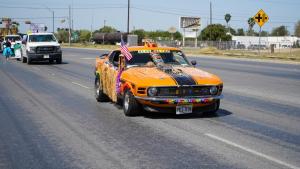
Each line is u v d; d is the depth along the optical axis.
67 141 8.47
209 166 6.73
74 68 27.56
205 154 7.41
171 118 10.69
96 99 13.97
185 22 84.44
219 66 30.00
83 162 7.05
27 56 31.27
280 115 11.23
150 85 10.06
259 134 8.92
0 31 57.41
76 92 16.02
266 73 24.55
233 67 29.06
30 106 12.89
